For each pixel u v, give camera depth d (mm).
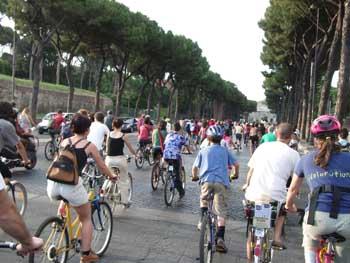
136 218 8578
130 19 37969
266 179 5176
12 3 29547
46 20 30531
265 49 44594
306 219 3934
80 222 5227
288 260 6535
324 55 32750
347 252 3938
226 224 8602
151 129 17500
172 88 69250
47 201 9391
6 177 6945
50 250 4785
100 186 8648
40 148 20922
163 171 12734
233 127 42875
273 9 32438
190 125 31391
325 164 3877
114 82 92125
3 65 76562
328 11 26266
